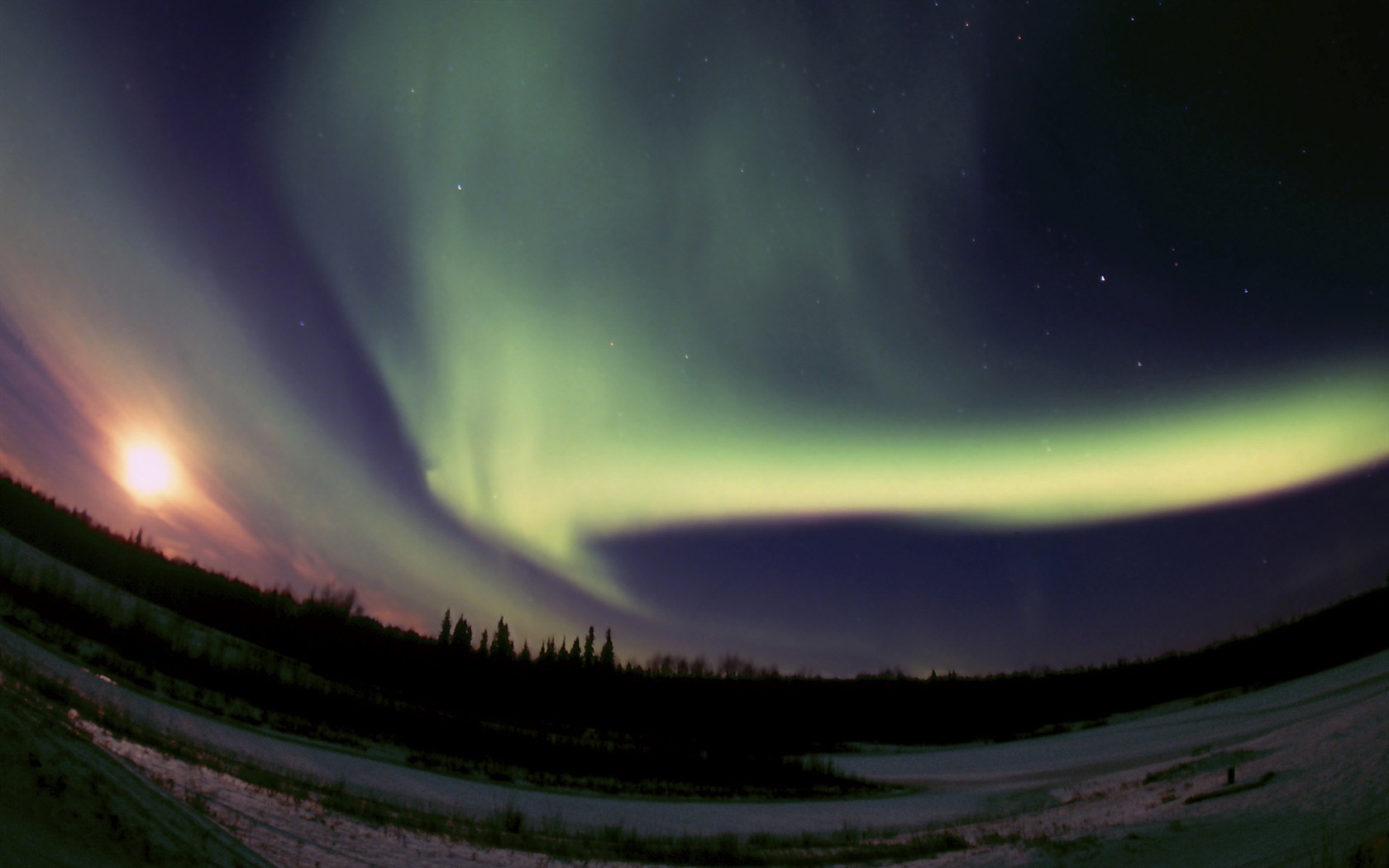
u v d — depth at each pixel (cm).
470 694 6203
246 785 1727
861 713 8106
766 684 8112
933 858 1888
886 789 4872
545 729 5797
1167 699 7619
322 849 1339
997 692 8619
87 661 2995
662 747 5956
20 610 3372
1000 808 3447
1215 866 1319
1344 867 1150
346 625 6281
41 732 899
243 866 959
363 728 4034
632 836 2458
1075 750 5866
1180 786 2159
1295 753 2016
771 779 5112
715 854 2181
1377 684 4253
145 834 826
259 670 4450
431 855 1584
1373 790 1464
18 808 704
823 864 1998
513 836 2139
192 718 2692
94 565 5334
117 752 1318
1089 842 1605
